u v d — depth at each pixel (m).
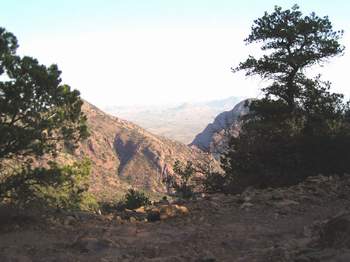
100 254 9.21
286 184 28.58
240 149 31.19
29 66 11.40
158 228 11.55
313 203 13.84
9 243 9.95
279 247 8.25
